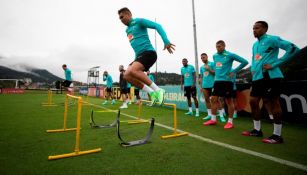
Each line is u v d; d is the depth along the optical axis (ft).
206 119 18.40
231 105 14.49
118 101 42.57
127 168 6.66
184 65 22.81
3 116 17.61
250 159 7.61
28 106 26.22
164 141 10.28
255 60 11.33
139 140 10.34
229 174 6.25
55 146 9.11
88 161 7.31
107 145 9.42
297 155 8.11
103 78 36.47
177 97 29.60
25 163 7.04
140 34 9.01
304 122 15.64
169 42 8.29
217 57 15.39
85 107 28.25
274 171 6.50
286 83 16.89
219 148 9.05
